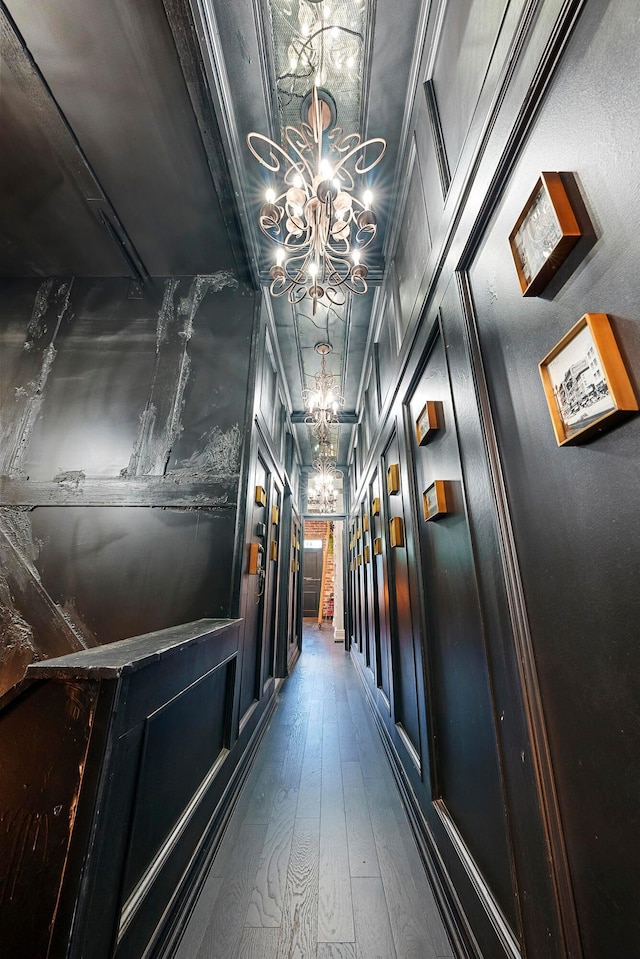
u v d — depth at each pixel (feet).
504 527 2.76
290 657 15.24
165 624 6.16
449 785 4.10
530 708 2.40
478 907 3.02
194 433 7.21
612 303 1.70
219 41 4.91
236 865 4.43
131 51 4.86
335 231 5.29
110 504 6.79
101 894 2.19
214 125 5.54
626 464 1.65
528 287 2.32
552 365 2.08
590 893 1.85
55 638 6.08
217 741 5.28
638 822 1.57
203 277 8.18
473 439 3.30
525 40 2.36
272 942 3.43
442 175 4.17
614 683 1.72
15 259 7.76
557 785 2.16
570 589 2.07
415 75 5.02
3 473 6.92
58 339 7.75
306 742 8.07
